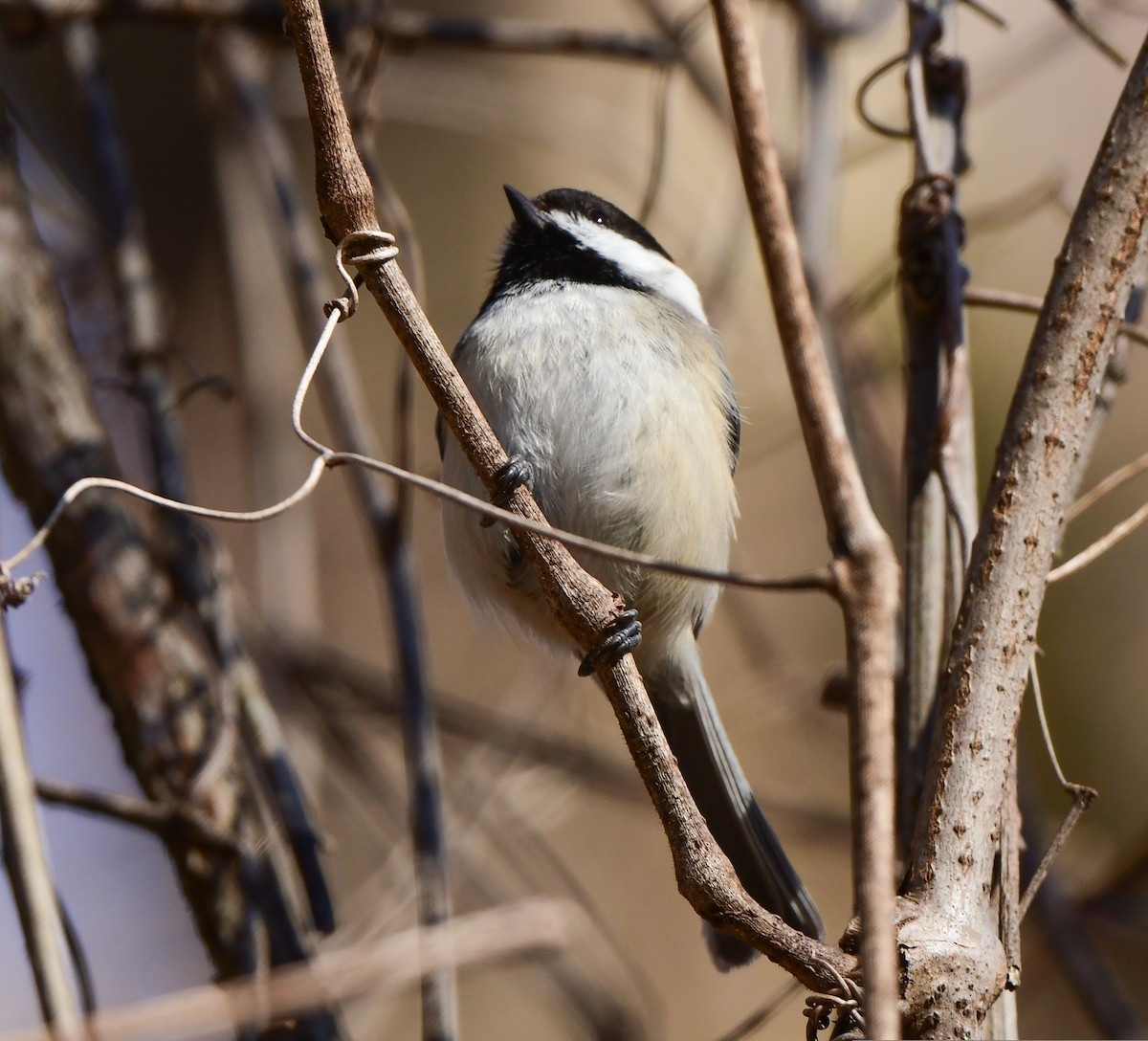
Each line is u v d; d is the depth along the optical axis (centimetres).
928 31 483
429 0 1025
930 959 310
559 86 953
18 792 376
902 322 460
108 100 652
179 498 567
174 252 977
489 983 855
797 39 706
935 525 433
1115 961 760
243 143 750
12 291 551
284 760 544
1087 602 973
